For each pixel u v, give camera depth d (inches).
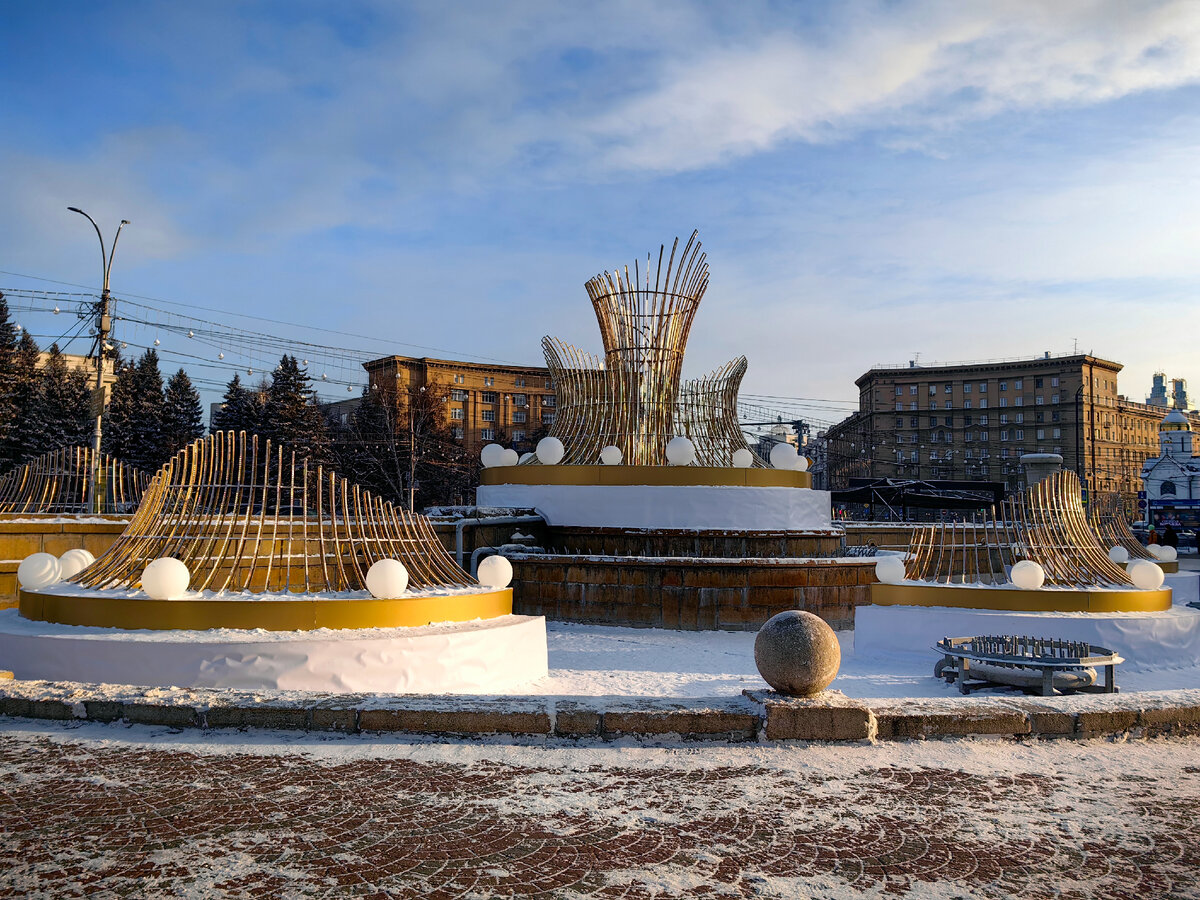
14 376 1905.8
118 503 850.8
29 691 303.4
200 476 470.9
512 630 428.1
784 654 285.3
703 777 243.3
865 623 556.1
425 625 419.8
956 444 3853.3
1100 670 493.4
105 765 247.8
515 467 824.9
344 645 370.6
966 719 281.9
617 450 820.6
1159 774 250.4
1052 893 173.2
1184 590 764.0
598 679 469.7
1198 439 3747.5
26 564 430.6
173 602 390.6
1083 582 579.5
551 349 911.7
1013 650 458.3
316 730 281.0
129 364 2233.0
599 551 763.4
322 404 2736.2
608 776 243.4
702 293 863.7
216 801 219.9
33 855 185.5
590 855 189.0
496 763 253.8
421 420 2319.1
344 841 195.0
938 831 205.5
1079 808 222.1
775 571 703.1
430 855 187.8
